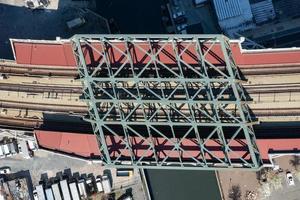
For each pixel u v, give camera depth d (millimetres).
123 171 78500
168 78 66875
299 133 67812
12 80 74500
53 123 74312
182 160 69438
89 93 69062
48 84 73688
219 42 65500
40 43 71500
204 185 79188
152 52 67125
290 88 67562
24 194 80062
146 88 68625
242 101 66500
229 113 66812
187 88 69062
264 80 67875
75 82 72875
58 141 72938
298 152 66312
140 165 69812
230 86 67312
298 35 79750
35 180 79938
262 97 68250
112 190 79125
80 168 79188
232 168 67688
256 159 66750
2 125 75188
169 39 66000
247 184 77625
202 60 65938
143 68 67000
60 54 71375
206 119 69000
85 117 71375
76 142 72438
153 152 69438
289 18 79938
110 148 70875
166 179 79750
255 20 79875
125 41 67000
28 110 74750
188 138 69500
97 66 69062
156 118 70562
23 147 78688
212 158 68875
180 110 69875
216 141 68500
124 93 70375
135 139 70688
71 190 78625
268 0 79625
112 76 67875
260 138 67812
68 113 73625
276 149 67000
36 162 79875
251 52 66688
